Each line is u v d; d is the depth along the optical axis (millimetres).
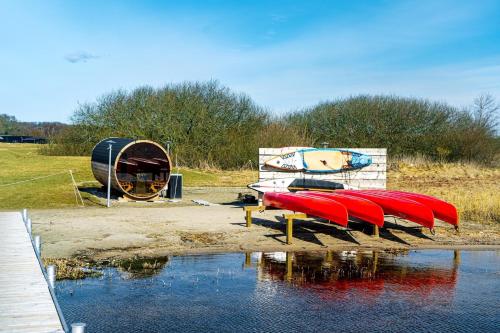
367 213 13477
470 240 13625
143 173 21250
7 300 6926
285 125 38594
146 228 14156
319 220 16000
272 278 9867
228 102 39812
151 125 37938
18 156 33938
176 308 8117
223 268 10469
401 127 39750
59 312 6309
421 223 13562
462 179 31703
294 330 7340
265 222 15484
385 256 11844
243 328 7363
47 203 18781
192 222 15266
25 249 10148
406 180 31141
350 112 41188
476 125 40000
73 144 39094
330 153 18141
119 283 9273
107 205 18656
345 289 9289
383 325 7605
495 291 9328
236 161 36375
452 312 8219
